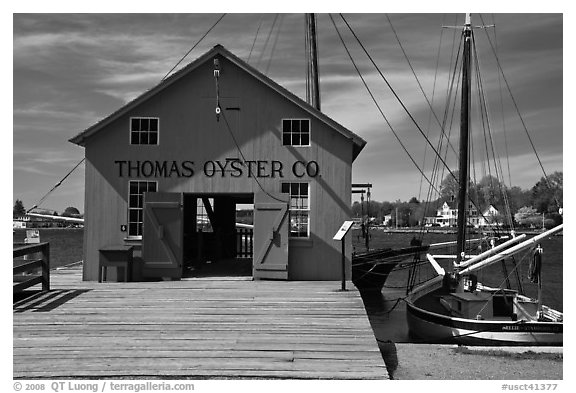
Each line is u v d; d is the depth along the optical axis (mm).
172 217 15547
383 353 11367
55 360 8766
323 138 15742
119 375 8172
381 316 19500
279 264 15312
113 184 15812
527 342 13812
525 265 44219
